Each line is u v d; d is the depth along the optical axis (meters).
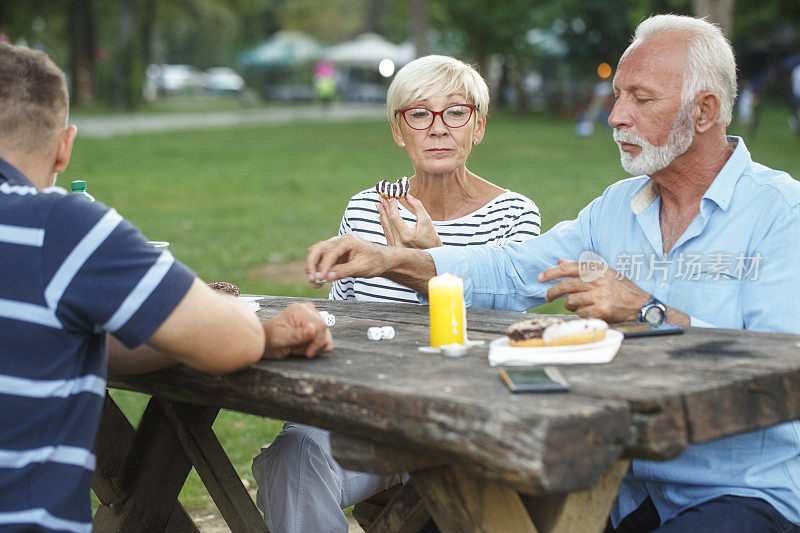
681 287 2.40
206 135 23.84
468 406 1.51
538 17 33.28
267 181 14.02
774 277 2.26
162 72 67.19
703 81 2.32
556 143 21.36
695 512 2.05
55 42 49.00
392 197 2.87
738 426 1.67
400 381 1.71
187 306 1.76
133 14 36.19
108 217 1.73
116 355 2.13
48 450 1.72
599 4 34.09
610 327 2.15
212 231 9.55
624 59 2.41
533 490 1.45
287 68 61.09
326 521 2.42
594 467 1.49
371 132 25.33
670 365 1.79
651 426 1.55
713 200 2.34
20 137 1.83
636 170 2.41
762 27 28.94
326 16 72.62
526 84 40.28
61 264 1.69
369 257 2.53
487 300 2.77
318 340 1.95
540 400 1.54
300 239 9.12
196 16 52.97
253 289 6.78
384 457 1.71
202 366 1.84
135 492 2.54
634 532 2.30
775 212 2.28
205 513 3.61
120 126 27.09
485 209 3.19
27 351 1.69
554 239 2.75
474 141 3.26
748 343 1.98
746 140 19.12
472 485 1.70
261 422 4.50
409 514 1.94
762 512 2.03
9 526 1.68
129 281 1.71
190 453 2.44
